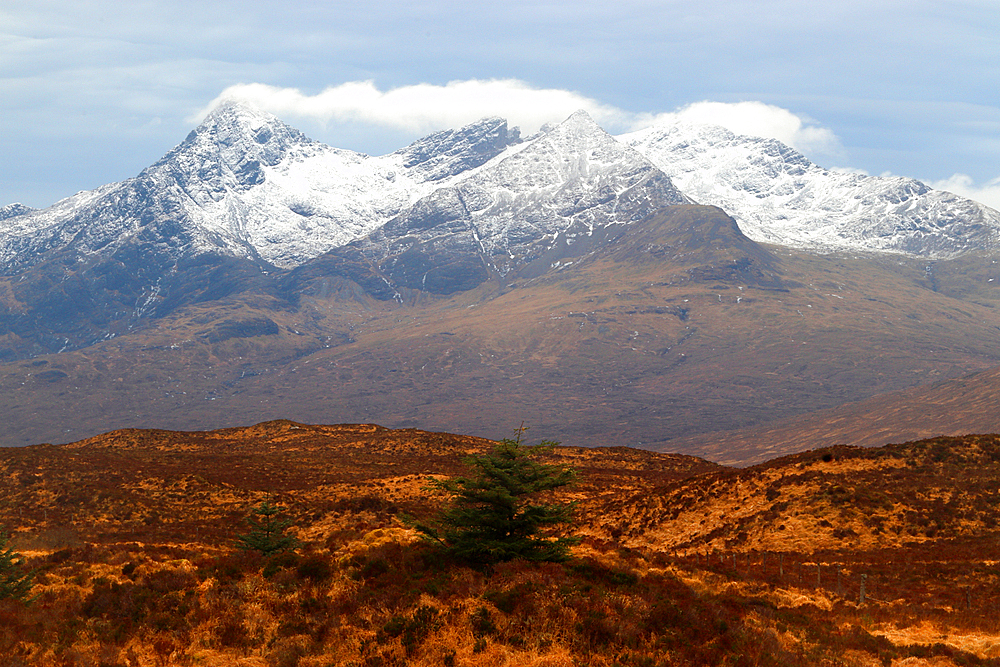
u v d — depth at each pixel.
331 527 68.00
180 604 26.28
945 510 57.75
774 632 27.48
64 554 35.97
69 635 24.77
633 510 72.25
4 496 77.00
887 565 47.41
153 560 35.94
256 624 25.16
